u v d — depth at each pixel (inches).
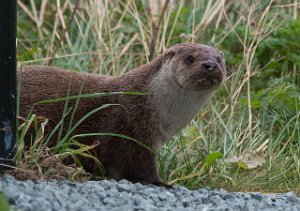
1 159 661.9
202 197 658.2
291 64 1052.5
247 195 690.8
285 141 939.3
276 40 1039.6
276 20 1087.0
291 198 687.7
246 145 910.4
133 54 1073.5
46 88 780.0
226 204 642.8
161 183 754.2
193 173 815.7
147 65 788.0
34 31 1131.3
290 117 956.6
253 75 1023.0
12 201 549.6
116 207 584.4
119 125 762.2
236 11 1152.2
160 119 768.9
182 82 756.0
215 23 1140.5
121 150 762.2
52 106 773.3
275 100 962.1
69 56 1018.7
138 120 762.8
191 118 785.6
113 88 781.3
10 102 662.5
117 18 1125.1
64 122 770.8
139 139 762.8
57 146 720.3
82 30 1109.7
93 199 598.9
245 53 994.7
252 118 968.3
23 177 665.6
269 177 837.2
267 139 917.2
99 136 765.9
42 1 1091.9
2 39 654.5
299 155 900.0
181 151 848.9
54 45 1080.8
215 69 746.2
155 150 772.6
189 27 1097.4
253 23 1039.0
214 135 919.7
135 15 1032.2
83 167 772.0
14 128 668.1
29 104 771.4
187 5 1211.9
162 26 1096.2
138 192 651.5
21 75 778.2
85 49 1049.5
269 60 1053.8
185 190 709.9
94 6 1075.3
